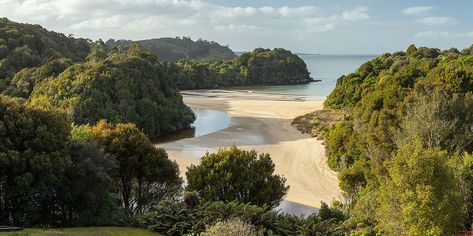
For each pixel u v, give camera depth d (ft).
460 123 118.73
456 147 106.32
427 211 58.08
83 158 77.66
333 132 177.99
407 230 59.41
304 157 179.42
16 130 73.26
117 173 92.84
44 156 71.61
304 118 271.08
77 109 228.84
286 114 295.89
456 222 60.23
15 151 69.62
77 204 76.18
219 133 234.99
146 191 96.37
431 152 60.44
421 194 58.23
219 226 59.82
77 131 93.35
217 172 91.25
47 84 255.70
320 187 139.44
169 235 71.82
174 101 279.49
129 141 95.04
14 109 75.15
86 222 75.31
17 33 365.40
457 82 152.46
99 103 236.02
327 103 312.29
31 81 279.49
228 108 331.57
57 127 78.38
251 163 94.63
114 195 87.45
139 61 275.80
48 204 73.97
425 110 117.19
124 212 85.05
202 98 399.65
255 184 91.04
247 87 570.05
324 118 264.72
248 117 287.89
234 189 89.61
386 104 159.12
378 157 115.34
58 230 63.52
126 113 241.55
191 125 275.39
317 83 649.61
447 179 59.00
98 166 78.07
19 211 70.54
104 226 75.41
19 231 57.82
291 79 651.25
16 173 70.49
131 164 92.94
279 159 176.04
